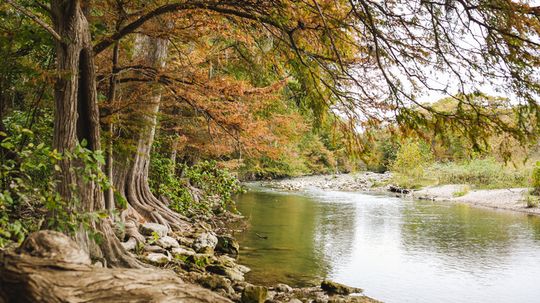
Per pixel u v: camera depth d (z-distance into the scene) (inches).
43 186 209.9
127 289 97.8
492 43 189.9
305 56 270.2
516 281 338.3
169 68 339.6
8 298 92.2
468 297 299.0
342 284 299.0
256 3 253.3
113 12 298.0
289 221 606.9
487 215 704.4
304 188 1317.7
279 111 489.4
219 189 611.5
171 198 541.3
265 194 1045.2
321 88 279.3
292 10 235.9
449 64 203.8
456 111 210.7
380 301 268.1
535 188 843.4
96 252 214.5
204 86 322.3
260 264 361.4
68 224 183.0
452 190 1079.0
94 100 233.0
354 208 787.4
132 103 323.3
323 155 1189.1
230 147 495.8
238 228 532.1
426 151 1254.3
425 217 677.3
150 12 270.4
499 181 1067.3
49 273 94.0
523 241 491.2
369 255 413.1
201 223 503.5
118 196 184.1
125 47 343.3
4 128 279.6
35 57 319.0
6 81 301.9
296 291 289.1
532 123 195.3
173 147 524.1
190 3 262.5
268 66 343.0
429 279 339.3
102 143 308.2
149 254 306.3
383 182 1439.5
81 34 219.6
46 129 293.6
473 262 394.9
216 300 106.5
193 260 319.6
